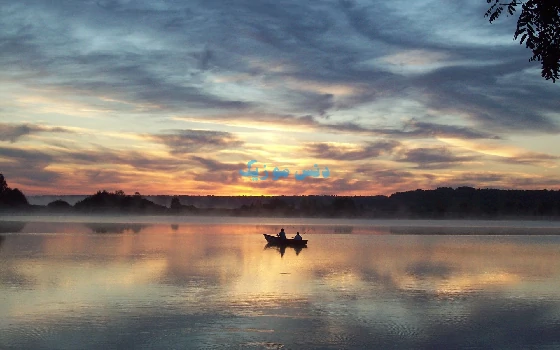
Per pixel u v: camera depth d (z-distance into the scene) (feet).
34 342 58.39
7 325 64.85
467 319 70.49
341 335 62.49
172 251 156.76
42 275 102.78
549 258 145.89
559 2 34.32
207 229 314.76
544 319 70.64
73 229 273.54
